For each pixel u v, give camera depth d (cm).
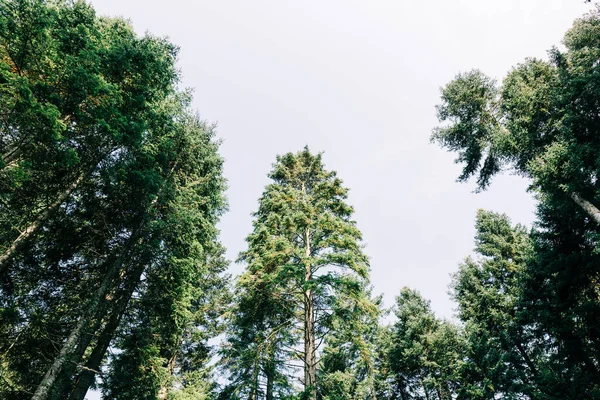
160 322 1318
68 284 1162
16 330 920
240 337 1465
